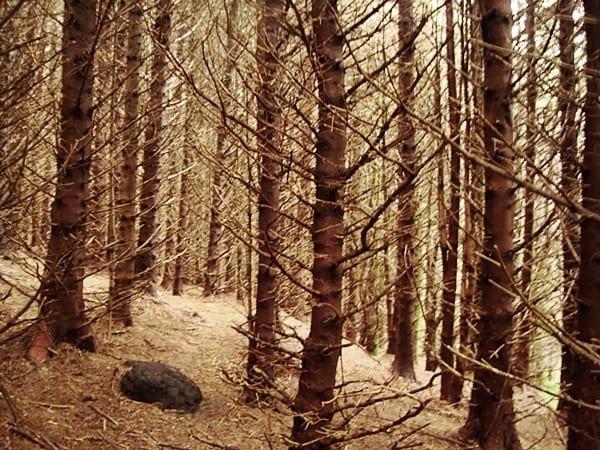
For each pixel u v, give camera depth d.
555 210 4.58
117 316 7.39
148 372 5.52
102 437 4.55
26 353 5.29
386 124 3.31
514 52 2.41
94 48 4.73
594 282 2.92
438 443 5.78
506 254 5.05
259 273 5.73
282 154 3.85
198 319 9.37
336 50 3.66
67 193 5.54
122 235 7.67
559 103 4.09
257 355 3.96
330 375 3.63
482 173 5.64
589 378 2.90
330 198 3.65
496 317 5.12
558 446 6.25
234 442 4.97
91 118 5.70
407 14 5.96
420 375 10.59
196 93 4.16
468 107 4.07
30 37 4.12
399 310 9.15
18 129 4.05
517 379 2.27
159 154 8.55
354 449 5.34
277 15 4.01
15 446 4.02
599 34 2.61
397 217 4.55
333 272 3.65
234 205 5.87
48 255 5.50
